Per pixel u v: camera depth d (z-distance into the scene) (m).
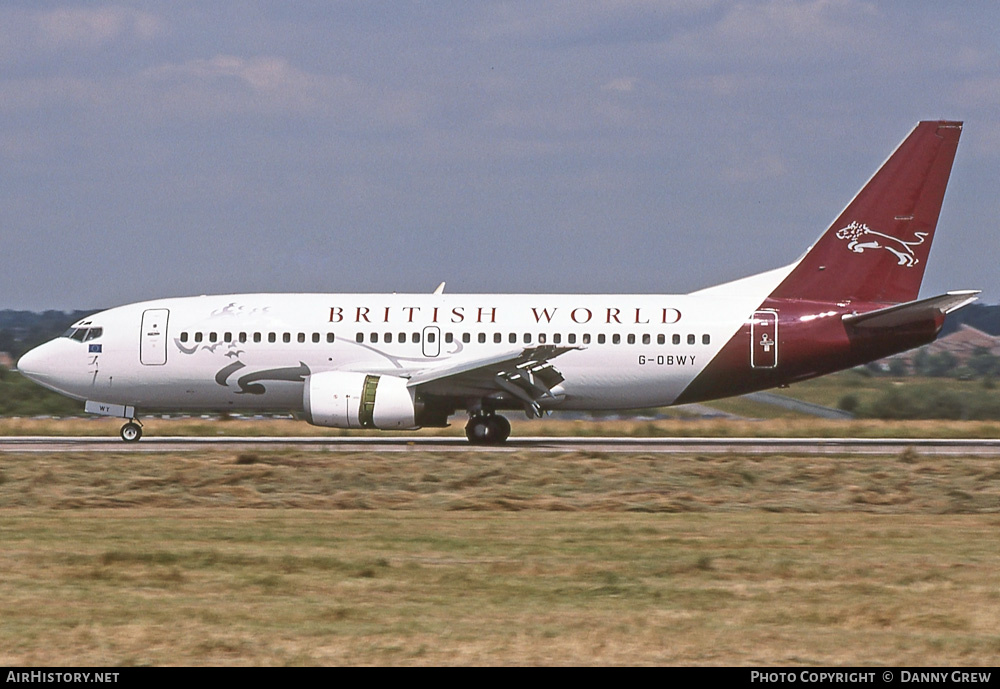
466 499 106.00
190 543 79.06
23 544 77.88
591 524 90.38
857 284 157.38
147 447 150.12
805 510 102.12
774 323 155.62
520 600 62.19
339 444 156.75
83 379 157.50
